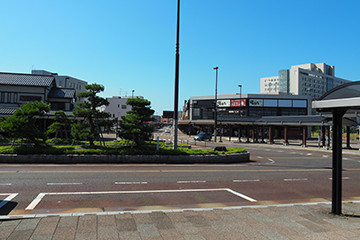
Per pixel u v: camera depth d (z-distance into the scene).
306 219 6.32
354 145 43.66
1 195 7.92
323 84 135.12
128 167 13.91
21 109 15.84
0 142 22.27
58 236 4.82
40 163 14.06
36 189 8.71
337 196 6.77
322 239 5.10
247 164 17.20
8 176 10.51
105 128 18.39
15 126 15.09
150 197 8.34
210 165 15.90
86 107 17.80
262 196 9.09
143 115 17.86
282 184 11.24
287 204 7.75
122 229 5.27
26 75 36.47
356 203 8.32
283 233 5.37
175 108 17.62
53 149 14.84
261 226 5.75
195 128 71.75
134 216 6.08
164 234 5.11
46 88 35.56
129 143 19.67
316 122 34.25
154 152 16.06
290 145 39.16
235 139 53.59
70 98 36.94
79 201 7.60
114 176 11.32
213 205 7.77
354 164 19.77
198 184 10.48
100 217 5.93
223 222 5.92
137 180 10.72
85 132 17.03
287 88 130.25
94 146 17.23
